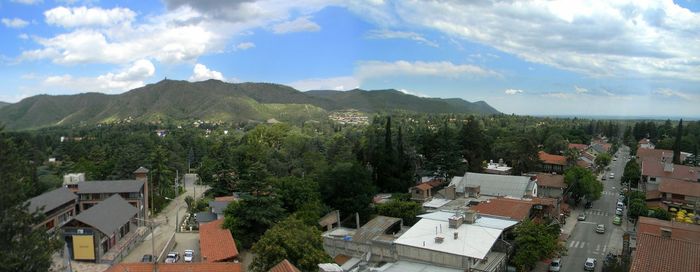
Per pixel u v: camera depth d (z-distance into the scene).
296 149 166.25
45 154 177.00
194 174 180.12
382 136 153.50
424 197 102.25
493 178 103.62
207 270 55.72
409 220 84.69
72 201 93.94
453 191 99.56
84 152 168.62
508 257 62.97
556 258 69.31
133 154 131.75
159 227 94.88
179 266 55.81
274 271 46.69
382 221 77.81
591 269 67.44
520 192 97.25
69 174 115.88
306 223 77.56
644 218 76.62
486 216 75.06
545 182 112.62
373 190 98.06
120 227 78.69
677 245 45.75
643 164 128.50
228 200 102.94
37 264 45.53
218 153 173.62
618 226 93.62
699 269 42.59
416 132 179.75
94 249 69.31
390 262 62.09
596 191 109.81
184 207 118.44
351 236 72.25
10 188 45.44
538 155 135.62
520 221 71.44
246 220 78.31
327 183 95.25
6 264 42.50
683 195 100.75
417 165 136.62
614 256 68.38
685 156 167.62
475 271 55.94
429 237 63.47
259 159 134.38
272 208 78.62
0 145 46.81
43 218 49.81
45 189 107.06
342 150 150.62
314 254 58.81
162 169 123.19
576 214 104.00
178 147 197.75
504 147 153.38
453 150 121.88
